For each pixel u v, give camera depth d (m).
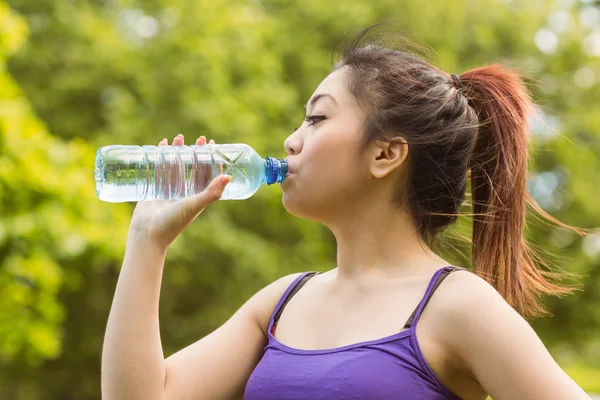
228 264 11.30
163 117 10.93
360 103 2.21
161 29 11.88
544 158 12.94
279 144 10.95
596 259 12.59
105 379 2.16
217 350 2.30
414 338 1.96
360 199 2.19
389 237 2.18
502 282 2.34
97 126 12.06
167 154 2.45
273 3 12.60
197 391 2.24
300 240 11.88
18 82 11.95
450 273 2.05
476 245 2.38
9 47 7.91
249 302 2.39
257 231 11.75
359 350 1.98
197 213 2.24
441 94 2.27
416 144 2.20
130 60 11.70
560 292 2.41
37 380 12.49
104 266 11.05
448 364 1.98
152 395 2.14
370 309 2.08
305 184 2.21
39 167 7.59
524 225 2.39
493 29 13.12
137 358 2.15
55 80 11.95
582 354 16.28
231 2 12.16
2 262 7.60
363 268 2.17
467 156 2.29
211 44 11.12
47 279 7.69
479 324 1.92
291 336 2.17
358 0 12.47
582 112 13.51
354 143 2.19
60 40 12.03
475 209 2.39
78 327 12.29
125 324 2.17
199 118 10.50
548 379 1.85
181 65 11.07
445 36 12.48
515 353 1.88
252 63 11.30
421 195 2.22
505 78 2.41
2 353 8.67
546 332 12.91
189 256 10.82
